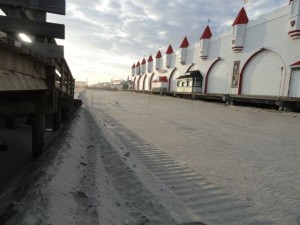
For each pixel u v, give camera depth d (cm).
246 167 690
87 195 405
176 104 3347
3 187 499
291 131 1403
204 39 4256
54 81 676
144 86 8088
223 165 697
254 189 533
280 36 2764
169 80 6016
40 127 677
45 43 586
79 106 1941
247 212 428
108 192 445
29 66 514
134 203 423
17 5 524
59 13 553
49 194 361
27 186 398
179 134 1156
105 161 635
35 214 302
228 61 3691
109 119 1593
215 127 1445
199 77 4431
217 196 486
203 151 850
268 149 929
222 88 3841
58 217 321
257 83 3130
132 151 802
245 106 3166
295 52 2583
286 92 2677
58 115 1066
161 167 648
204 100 4234
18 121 1180
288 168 701
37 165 534
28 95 661
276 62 2839
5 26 526
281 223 397
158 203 423
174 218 383
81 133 935
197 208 430
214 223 383
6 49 380
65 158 553
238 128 1444
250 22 3238
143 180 520
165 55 6134
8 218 302
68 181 450
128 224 355
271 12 2883
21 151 753
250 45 3231
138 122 1509
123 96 5259
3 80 373
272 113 2398
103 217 344
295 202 478
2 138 884
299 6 2500
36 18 579
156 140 1001
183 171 626
